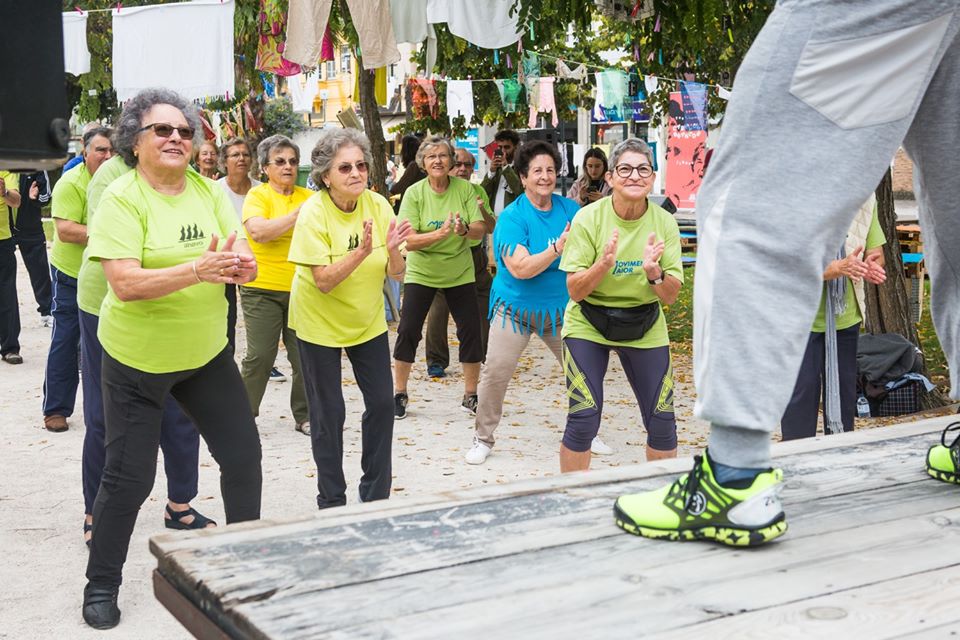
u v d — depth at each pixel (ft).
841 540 6.27
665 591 5.54
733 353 6.00
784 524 6.22
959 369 7.33
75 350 23.91
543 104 46.39
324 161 15.52
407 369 26.00
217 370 13.01
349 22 34.22
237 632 5.29
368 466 16.34
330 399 16.07
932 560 5.94
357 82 46.09
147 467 13.10
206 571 5.80
